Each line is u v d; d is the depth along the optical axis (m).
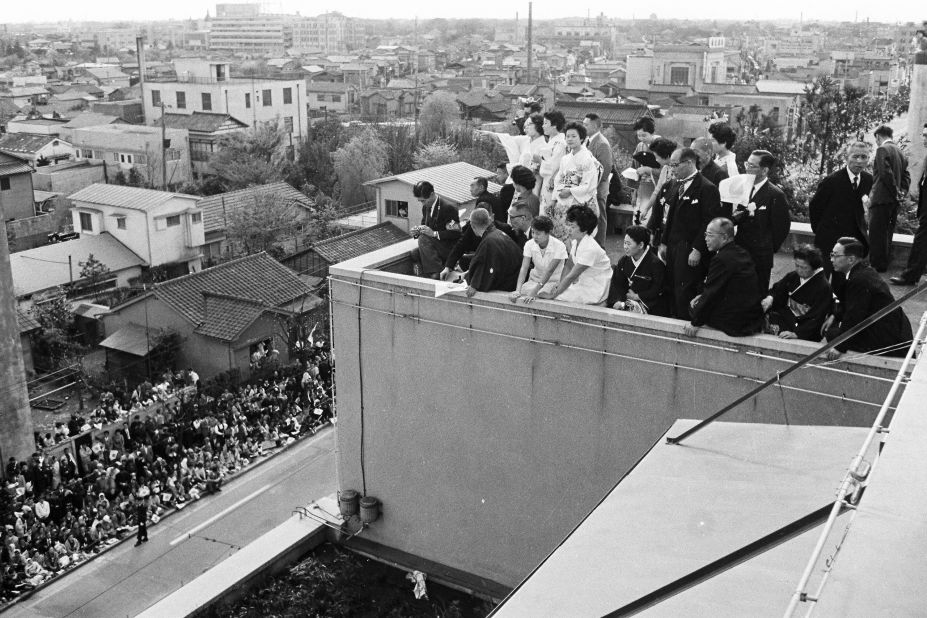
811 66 166.25
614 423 9.56
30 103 144.62
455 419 10.66
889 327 8.26
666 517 5.42
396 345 10.91
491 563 10.74
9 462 28.91
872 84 103.75
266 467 31.84
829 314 8.96
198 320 38.69
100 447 29.62
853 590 3.36
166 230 53.59
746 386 8.75
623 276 10.11
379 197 52.16
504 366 10.14
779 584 4.32
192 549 26.77
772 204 9.80
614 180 14.76
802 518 4.58
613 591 4.77
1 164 60.94
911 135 24.72
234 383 36.06
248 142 77.00
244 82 93.88
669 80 128.38
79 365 39.47
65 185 75.00
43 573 25.00
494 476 10.52
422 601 10.84
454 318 10.37
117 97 141.75
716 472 5.95
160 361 38.53
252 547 11.38
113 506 27.69
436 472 10.97
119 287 50.53
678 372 9.08
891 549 3.53
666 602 4.41
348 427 11.61
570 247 10.68
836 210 11.22
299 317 40.12
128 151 80.31
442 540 11.09
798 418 8.56
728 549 4.95
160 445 30.05
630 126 80.75
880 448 4.42
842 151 31.92
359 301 11.09
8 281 30.59
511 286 10.39
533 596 4.87
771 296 9.25
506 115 114.81
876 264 12.32
